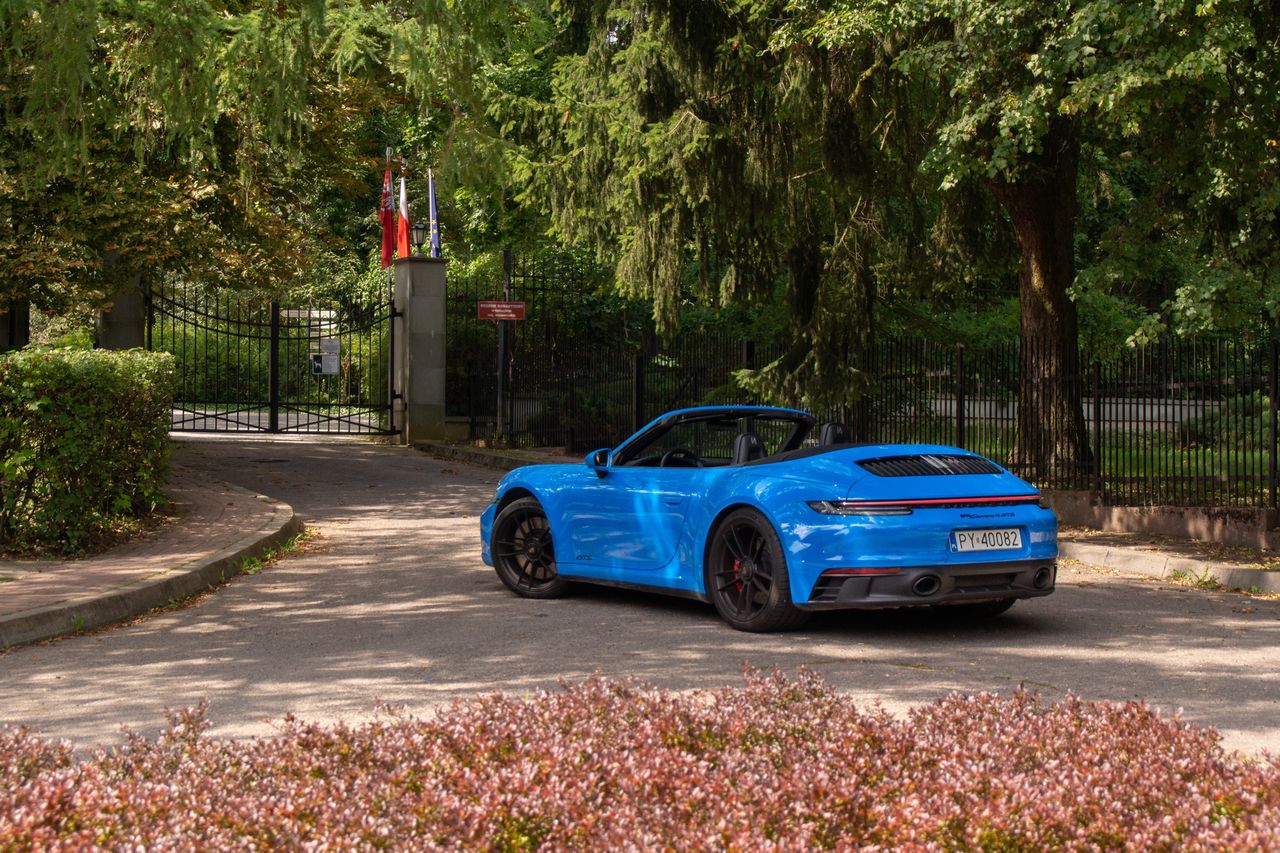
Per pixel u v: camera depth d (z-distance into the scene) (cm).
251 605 915
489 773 329
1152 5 1066
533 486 948
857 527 738
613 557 889
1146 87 1105
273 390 2867
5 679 670
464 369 2955
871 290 1784
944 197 1827
